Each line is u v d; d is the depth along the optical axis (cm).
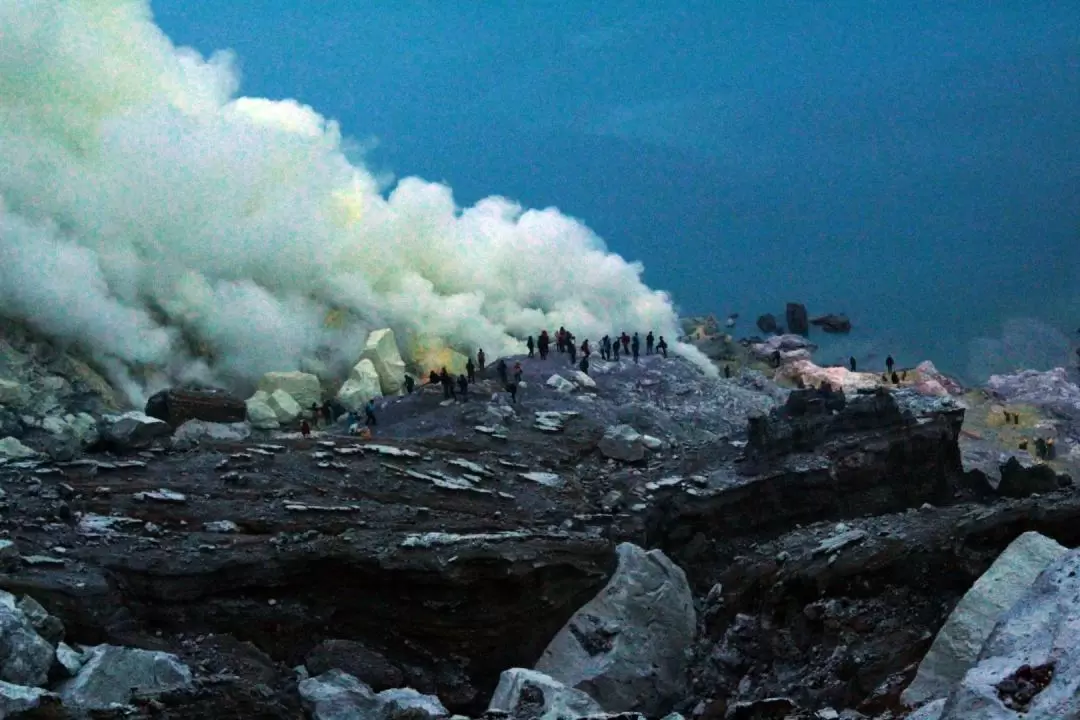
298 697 3114
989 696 1041
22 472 4216
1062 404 8288
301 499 4428
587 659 4184
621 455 5753
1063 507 3709
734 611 4331
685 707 4056
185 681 2889
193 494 4341
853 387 8444
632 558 4444
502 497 4934
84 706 2594
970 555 3669
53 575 3422
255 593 3834
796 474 5106
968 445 7375
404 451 5138
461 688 3969
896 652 3541
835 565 3822
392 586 3981
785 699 2339
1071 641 1055
